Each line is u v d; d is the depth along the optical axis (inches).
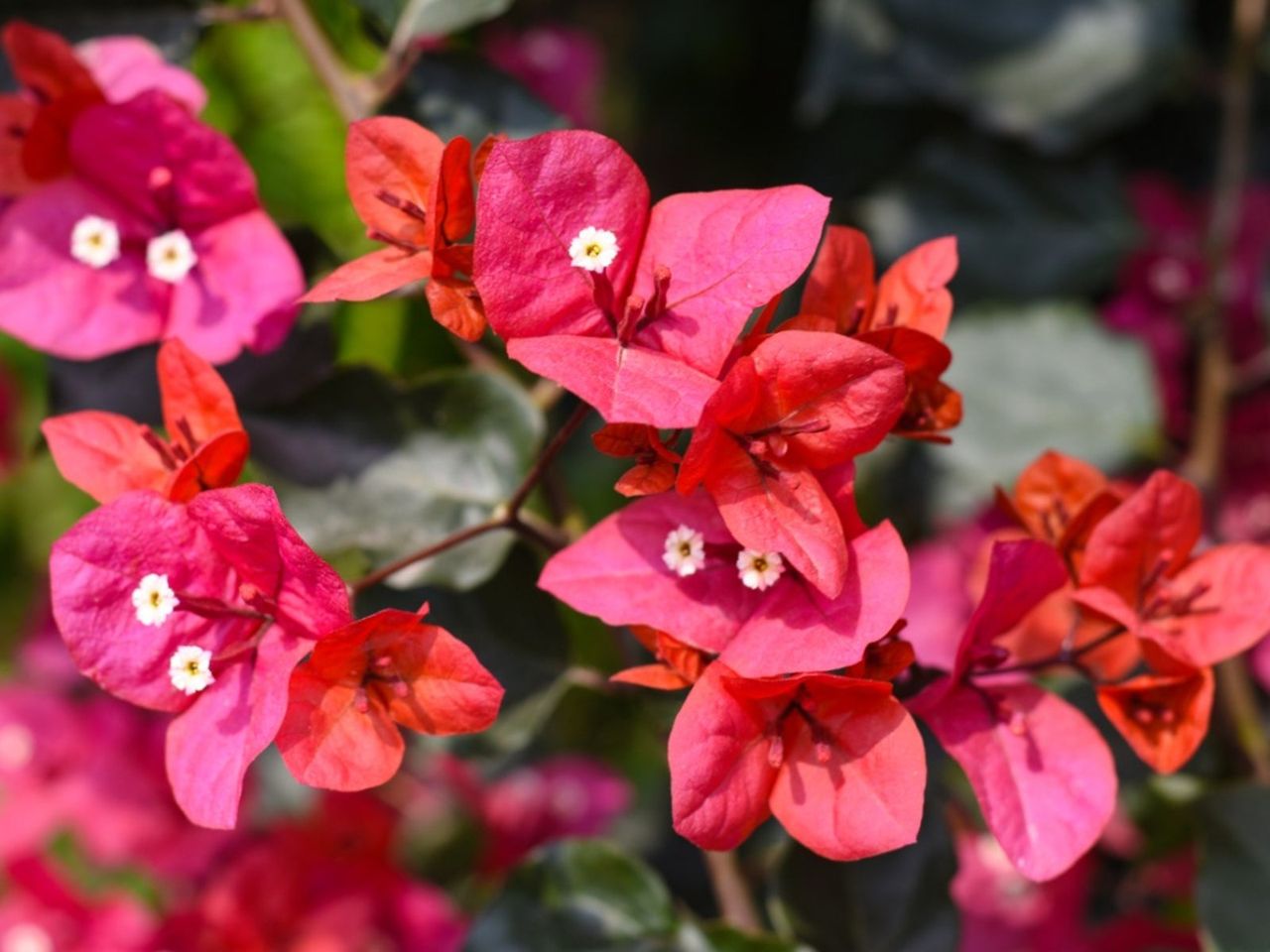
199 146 22.2
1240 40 26.9
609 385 19.8
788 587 20.4
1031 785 20.7
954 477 27.1
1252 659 26.4
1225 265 27.0
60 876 27.0
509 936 22.5
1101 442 26.8
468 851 27.6
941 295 20.9
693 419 19.6
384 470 22.5
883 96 28.2
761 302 20.1
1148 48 26.9
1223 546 21.4
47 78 22.3
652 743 33.4
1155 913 26.2
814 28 34.8
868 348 19.9
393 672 20.1
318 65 23.7
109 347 22.3
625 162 20.4
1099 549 21.2
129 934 26.6
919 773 20.0
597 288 20.2
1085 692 23.4
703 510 20.8
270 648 20.5
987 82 27.0
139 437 21.3
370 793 26.7
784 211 20.3
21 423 30.3
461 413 22.6
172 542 20.6
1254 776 23.8
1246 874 22.7
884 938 22.3
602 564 20.7
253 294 22.3
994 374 27.1
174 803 27.4
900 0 27.0
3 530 32.2
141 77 23.1
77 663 20.5
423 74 23.4
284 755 20.0
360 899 26.3
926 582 26.9
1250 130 28.4
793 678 19.9
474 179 21.7
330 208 27.1
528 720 22.7
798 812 20.1
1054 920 25.8
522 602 22.9
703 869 31.1
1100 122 26.9
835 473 20.3
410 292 22.6
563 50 30.5
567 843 22.7
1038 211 27.6
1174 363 27.5
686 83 36.3
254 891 26.1
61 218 22.5
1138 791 24.1
